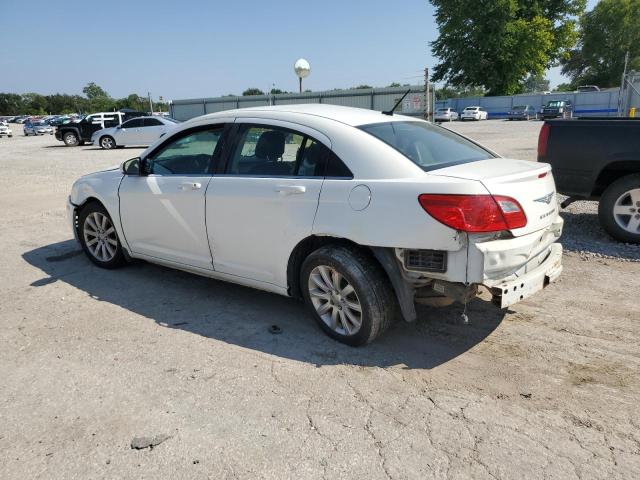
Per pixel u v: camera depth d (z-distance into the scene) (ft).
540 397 9.75
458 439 8.59
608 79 252.83
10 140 126.21
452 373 10.66
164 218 14.79
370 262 11.21
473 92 284.20
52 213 27.71
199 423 9.14
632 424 8.91
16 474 7.97
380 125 12.30
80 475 7.93
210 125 14.10
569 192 20.03
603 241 19.77
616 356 11.18
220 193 13.21
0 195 34.06
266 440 8.66
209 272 14.29
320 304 12.19
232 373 10.78
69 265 18.28
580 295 14.56
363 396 9.88
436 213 9.98
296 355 11.52
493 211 9.88
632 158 18.25
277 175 12.39
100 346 12.09
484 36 178.91
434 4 190.70
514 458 8.13
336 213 11.13
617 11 240.12
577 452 8.23
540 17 179.01
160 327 13.08
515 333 12.37
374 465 8.03
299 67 67.00
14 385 10.47
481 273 9.89
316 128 12.00
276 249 12.35
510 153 48.32
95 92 448.65
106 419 9.30
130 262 17.98
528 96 175.11
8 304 14.76
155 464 8.14
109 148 79.77
